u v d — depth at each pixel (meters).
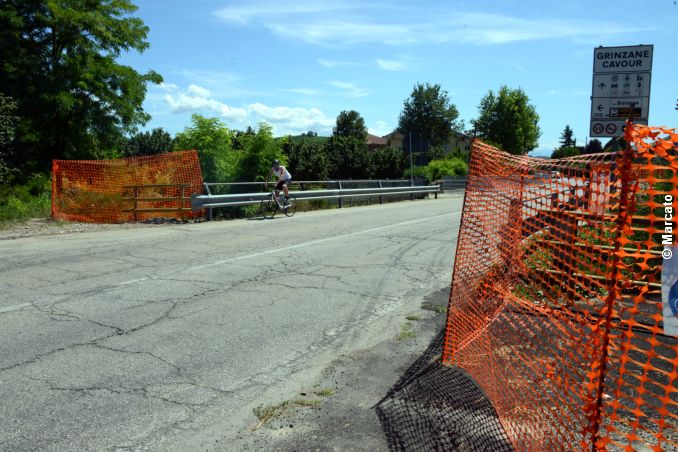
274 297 6.67
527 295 5.27
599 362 2.76
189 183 14.96
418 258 9.40
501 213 5.13
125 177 15.20
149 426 3.46
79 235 11.53
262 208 16.38
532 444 3.12
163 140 54.12
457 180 37.25
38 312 5.81
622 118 8.69
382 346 5.02
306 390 4.04
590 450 2.73
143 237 11.32
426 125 63.50
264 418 3.60
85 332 5.21
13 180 18.08
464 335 4.93
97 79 22.91
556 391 3.34
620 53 8.62
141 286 7.04
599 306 4.95
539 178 4.32
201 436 3.35
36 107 21.20
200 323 5.59
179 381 4.16
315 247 10.34
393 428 3.45
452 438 3.32
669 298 2.47
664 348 4.58
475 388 4.06
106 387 4.02
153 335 5.18
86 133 23.78
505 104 56.22
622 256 2.51
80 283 7.13
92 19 22.05
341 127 69.12
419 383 4.16
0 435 3.30
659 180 2.44
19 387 3.97
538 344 4.58
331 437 3.34
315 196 19.30
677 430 3.21
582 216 3.57
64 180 14.48
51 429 3.39
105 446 3.21
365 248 10.34
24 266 8.14
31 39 22.30
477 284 5.28
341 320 5.81
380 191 23.58
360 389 4.06
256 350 4.87
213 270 8.10
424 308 6.33
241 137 19.12
